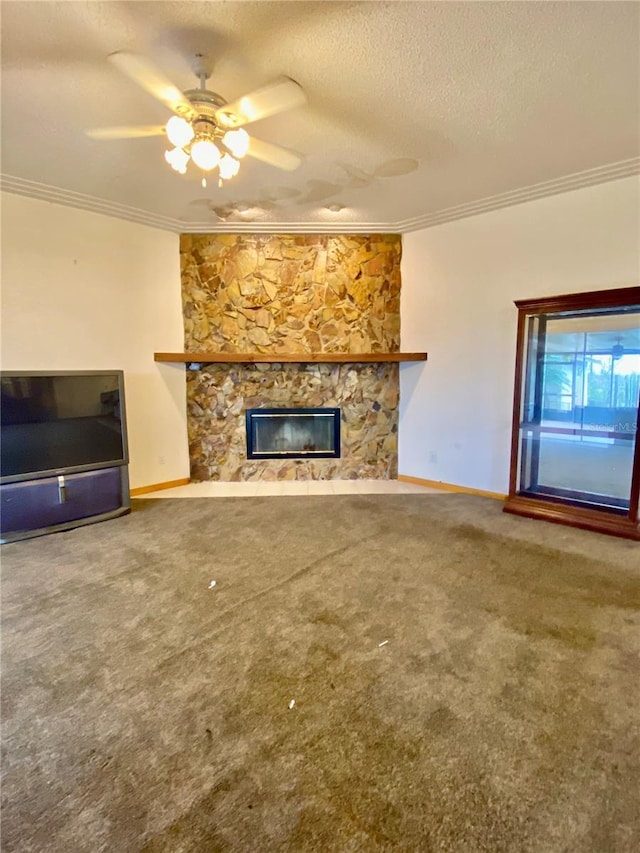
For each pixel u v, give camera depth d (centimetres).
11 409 336
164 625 227
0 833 126
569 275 379
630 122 265
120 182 348
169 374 483
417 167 324
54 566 295
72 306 408
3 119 258
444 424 474
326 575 280
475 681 186
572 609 240
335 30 190
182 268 481
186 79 224
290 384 506
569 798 136
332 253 483
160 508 416
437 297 464
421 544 328
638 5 176
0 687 183
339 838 125
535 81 226
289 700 177
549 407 389
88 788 139
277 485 497
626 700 175
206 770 146
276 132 275
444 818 130
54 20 183
